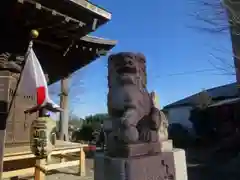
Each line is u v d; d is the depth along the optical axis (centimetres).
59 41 678
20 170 598
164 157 349
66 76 855
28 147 604
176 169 383
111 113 347
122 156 316
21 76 484
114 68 354
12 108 589
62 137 1423
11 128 585
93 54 760
